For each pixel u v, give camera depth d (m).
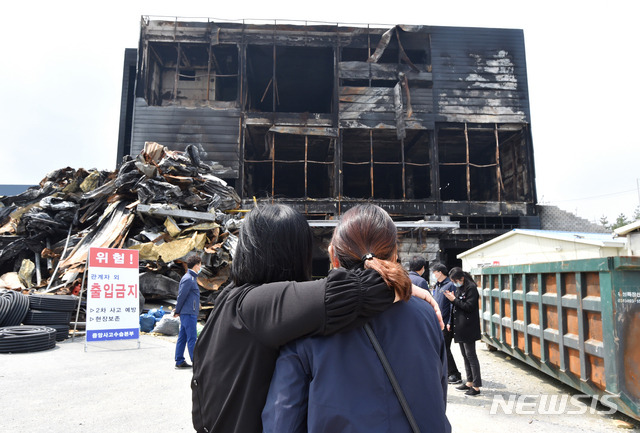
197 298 6.10
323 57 28.62
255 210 1.50
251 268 1.40
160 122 25.41
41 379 5.17
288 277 1.41
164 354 6.93
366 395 1.15
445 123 26.81
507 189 29.34
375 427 1.12
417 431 1.15
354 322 1.18
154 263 11.14
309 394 1.17
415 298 1.37
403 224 22.23
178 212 11.85
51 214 12.48
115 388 4.91
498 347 7.54
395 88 26.33
